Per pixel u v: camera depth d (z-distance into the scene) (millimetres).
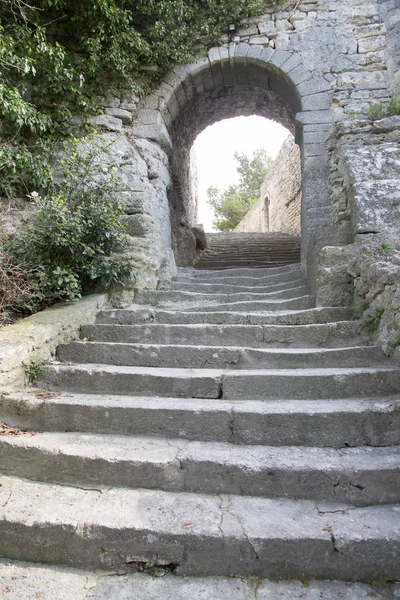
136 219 5559
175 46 6789
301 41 6828
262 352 3461
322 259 4398
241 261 8750
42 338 3545
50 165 5992
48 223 4586
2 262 4238
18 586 1870
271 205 17719
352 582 1880
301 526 1996
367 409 2602
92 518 2068
